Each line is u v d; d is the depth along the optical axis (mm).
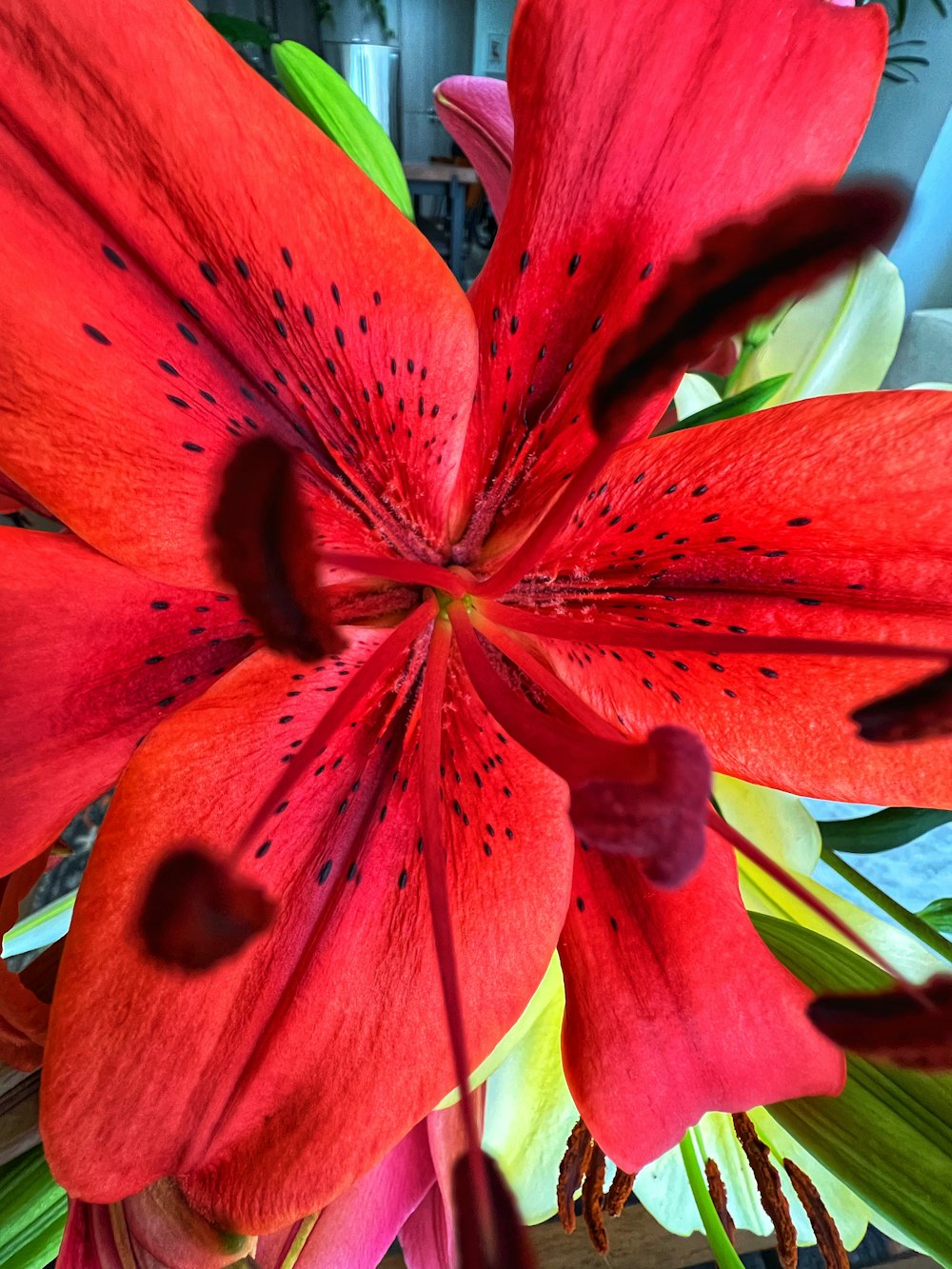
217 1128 81
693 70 73
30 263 61
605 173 78
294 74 150
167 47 59
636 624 100
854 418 79
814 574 89
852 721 80
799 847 134
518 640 105
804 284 70
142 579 76
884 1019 77
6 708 73
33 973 101
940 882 247
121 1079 75
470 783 96
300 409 79
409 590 99
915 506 81
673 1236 164
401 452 88
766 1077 100
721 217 80
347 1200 121
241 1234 87
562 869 95
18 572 71
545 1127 132
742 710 94
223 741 77
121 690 80
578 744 73
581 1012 101
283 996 83
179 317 69
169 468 70
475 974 93
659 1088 100
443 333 78
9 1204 106
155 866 72
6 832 76
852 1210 138
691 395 152
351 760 89
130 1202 89
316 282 72
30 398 64
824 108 77
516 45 71
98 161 62
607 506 92
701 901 100
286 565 58
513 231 81
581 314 87
